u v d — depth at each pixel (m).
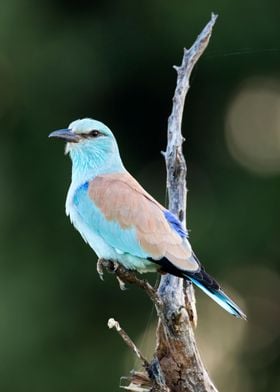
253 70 16.59
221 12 15.78
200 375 7.93
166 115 16.73
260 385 15.69
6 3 15.98
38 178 16.02
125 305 15.59
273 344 15.80
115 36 16.47
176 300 7.95
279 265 15.99
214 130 16.83
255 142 16.72
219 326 15.47
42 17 16.17
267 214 16.25
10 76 16.11
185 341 7.82
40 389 15.21
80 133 9.57
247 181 16.53
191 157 16.80
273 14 15.80
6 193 15.92
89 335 15.55
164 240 8.44
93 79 16.31
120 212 8.76
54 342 15.38
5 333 15.16
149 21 16.34
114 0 16.53
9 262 15.66
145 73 16.55
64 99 16.27
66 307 15.53
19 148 16.14
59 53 16.16
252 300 15.95
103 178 9.23
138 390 8.09
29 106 16.16
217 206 16.36
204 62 16.62
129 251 8.59
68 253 15.73
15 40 16.05
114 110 16.66
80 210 9.05
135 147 16.84
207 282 8.08
